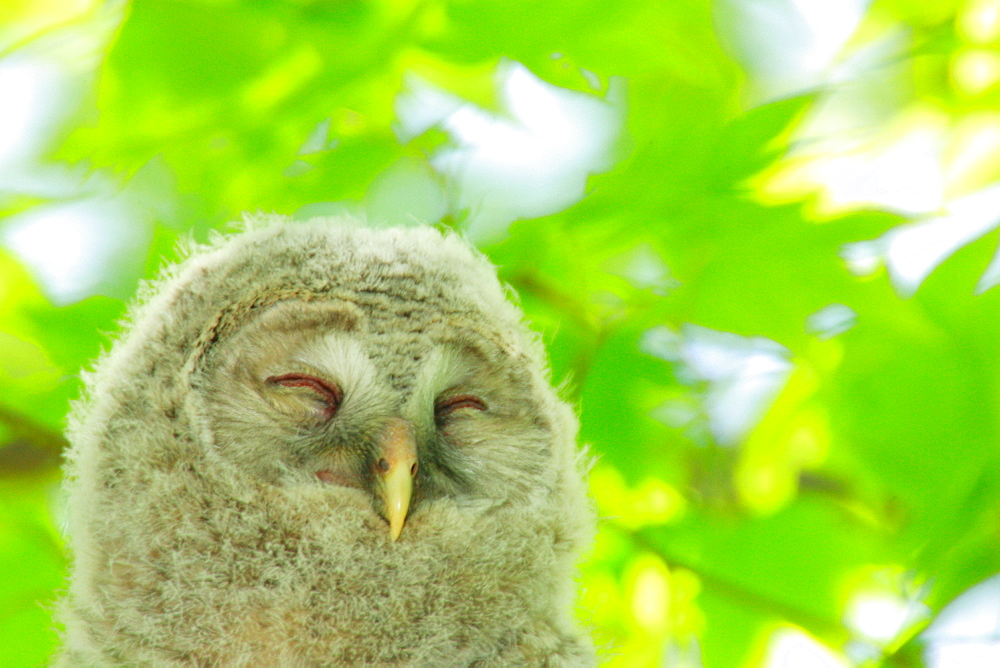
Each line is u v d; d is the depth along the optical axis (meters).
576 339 2.86
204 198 2.84
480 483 2.82
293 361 2.81
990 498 2.81
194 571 2.79
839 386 2.84
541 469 2.82
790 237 2.82
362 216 2.86
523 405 2.83
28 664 2.84
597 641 2.88
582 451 2.85
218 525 2.80
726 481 2.88
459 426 2.82
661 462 2.88
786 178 2.83
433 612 2.81
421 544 2.81
